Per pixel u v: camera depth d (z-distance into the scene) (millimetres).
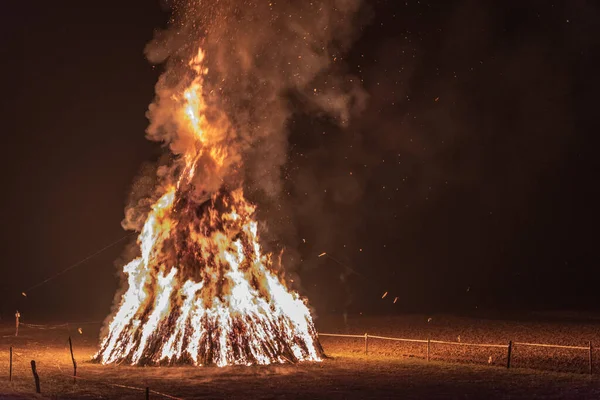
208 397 14445
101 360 19391
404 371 18156
